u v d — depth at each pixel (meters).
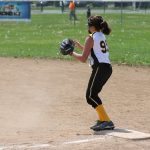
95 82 20.47
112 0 128.62
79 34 71.25
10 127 21.84
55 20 103.75
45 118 23.62
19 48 53.69
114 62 42.97
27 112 24.83
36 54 48.41
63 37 67.12
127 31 77.69
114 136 19.73
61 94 29.62
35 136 20.14
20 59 45.38
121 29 81.38
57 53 48.53
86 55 20.31
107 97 28.95
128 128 21.58
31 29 81.44
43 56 47.00
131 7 151.75
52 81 34.03
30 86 32.09
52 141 19.12
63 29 81.38
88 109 25.58
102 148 18.09
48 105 26.55
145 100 28.14
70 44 20.28
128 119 23.45
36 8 158.25
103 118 20.81
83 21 101.25
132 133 20.14
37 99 28.11
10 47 54.75
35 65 41.59
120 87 32.25
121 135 19.80
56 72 37.97
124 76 36.53
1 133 20.73
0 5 92.81
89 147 18.22
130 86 32.62
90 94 20.69
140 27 86.38
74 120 23.20
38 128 21.64
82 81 34.06
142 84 33.41
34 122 22.81
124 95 29.61
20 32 75.75
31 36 69.25
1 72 37.69
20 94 29.47
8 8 93.06
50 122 22.81
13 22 93.50
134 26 88.50
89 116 24.03
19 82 33.56
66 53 20.36
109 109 25.70
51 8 157.50
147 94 29.94
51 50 51.44
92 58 20.53
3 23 92.75
